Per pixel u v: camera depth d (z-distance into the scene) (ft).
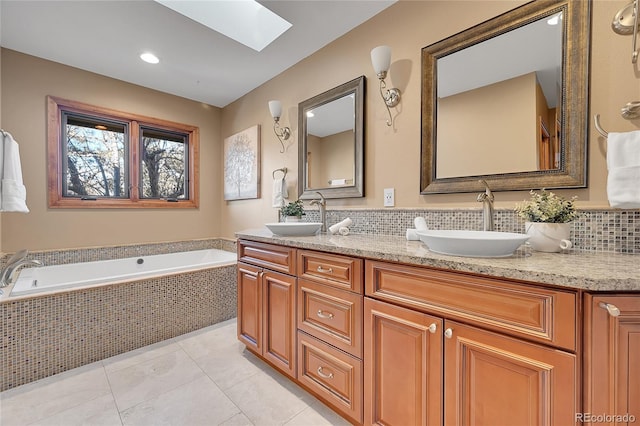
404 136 5.75
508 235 3.91
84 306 6.11
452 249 3.38
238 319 6.60
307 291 4.84
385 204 6.07
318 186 7.49
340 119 6.91
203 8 6.48
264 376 5.65
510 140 4.49
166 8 5.97
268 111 9.30
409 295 3.52
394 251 3.75
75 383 5.39
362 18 6.30
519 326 2.70
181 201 10.78
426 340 3.33
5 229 7.50
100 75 8.86
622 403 2.34
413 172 5.62
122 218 9.44
